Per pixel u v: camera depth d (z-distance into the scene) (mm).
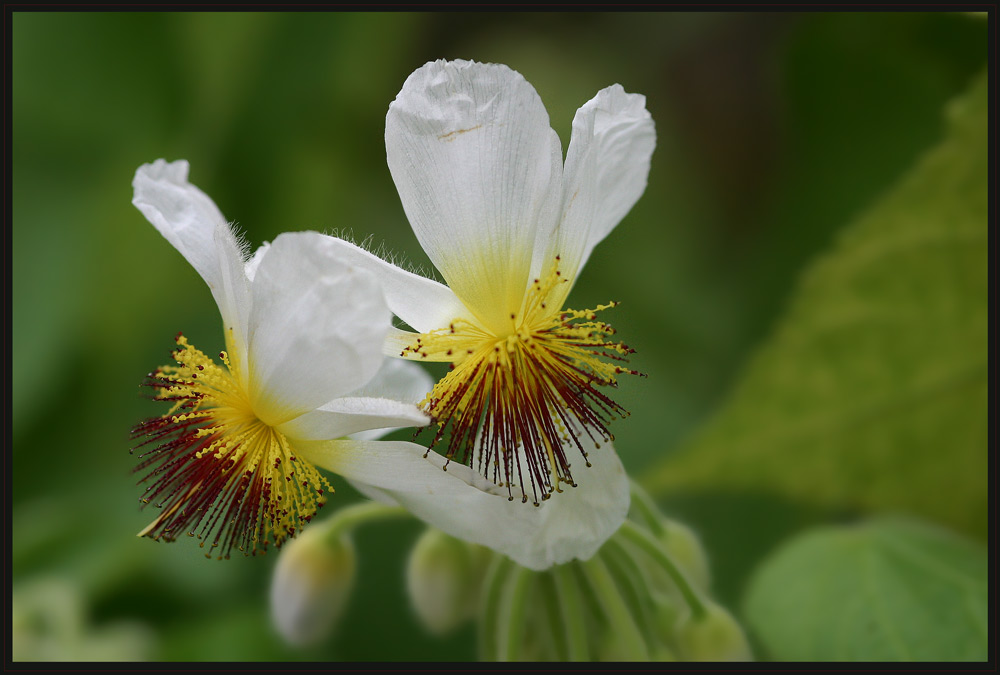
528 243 247
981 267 268
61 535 290
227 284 246
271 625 279
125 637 281
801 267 303
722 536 288
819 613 268
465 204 246
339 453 247
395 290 248
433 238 246
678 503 290
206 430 249
